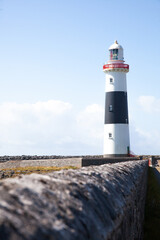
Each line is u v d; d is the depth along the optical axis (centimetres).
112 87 5578
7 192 306
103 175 611
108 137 5519
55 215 321
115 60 5666
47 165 4616
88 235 354
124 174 801
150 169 4209
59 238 291
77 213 364
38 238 268
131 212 700
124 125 5522
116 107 5538
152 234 1173
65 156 7225
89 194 440
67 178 456
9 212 274
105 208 459
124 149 5488
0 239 247
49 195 348
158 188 2366
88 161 4147
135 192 844
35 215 293
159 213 1414
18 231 259
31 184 354
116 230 472
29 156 6906
